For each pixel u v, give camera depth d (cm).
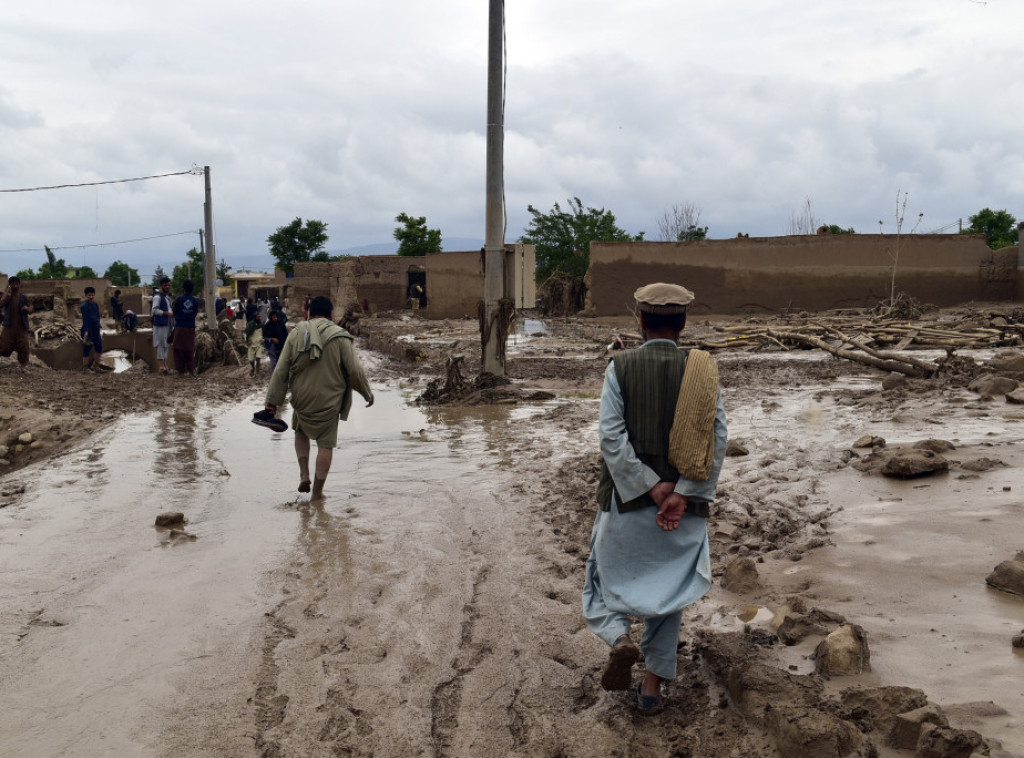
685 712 333
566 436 942
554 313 4434
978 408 888
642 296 333
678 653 386
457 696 359
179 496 706
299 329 688
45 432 1052
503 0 1260
